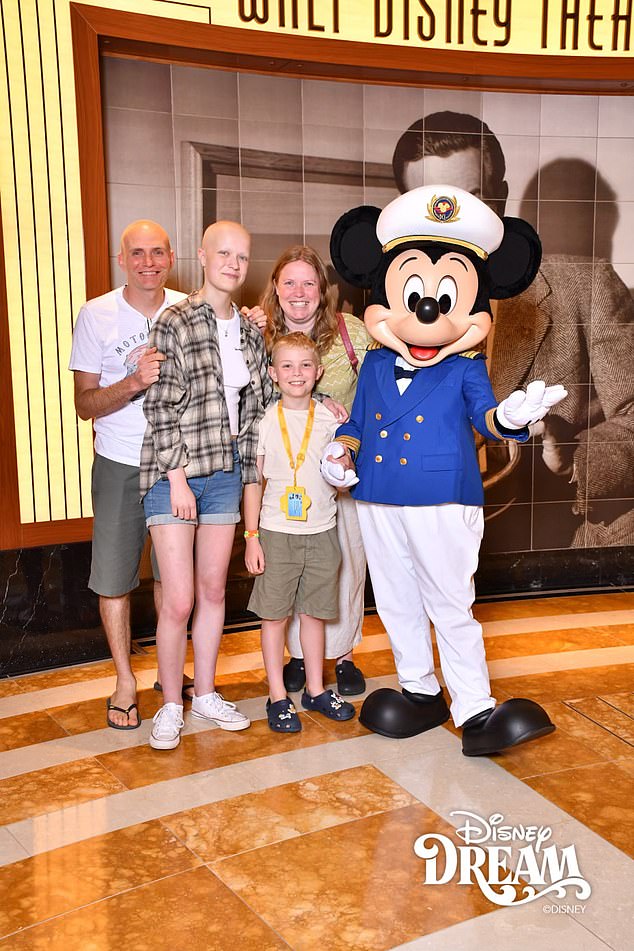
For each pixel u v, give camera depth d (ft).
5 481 12.90
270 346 11.25
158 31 13.16
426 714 10.98
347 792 9.55
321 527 10.84
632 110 16.21
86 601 13.56
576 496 17.01
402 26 14.69
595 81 15.23
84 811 9.25
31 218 12.76
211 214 14.76
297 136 15.06
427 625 11.09
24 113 12.57
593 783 9.73
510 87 15.47
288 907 7.71
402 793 9.54
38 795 9.57
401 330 10.05
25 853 8.52
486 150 15.87
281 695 11.14
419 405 10.25
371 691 12.24
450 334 9.99
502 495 16.69
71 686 12.63
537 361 16.44
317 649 11.43
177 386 10.05
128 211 14.29
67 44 12.70
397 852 8.48
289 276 11.02
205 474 10.23
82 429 13.48
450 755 10.39
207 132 14.57
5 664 13.11
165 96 14.28
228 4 13.74
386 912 7.64
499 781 9.78
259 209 15.02
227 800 9.42
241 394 10.66
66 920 7.55
